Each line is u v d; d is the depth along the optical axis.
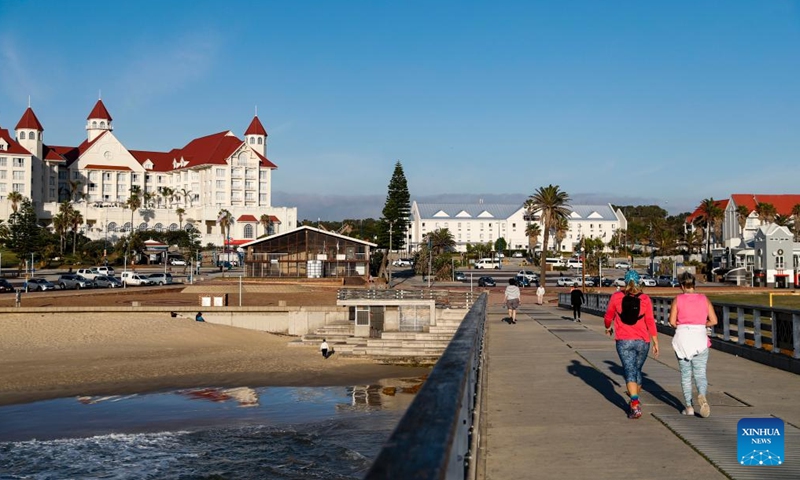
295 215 189.00
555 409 10.88
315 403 33.47
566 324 32.25
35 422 28.33
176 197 194.00
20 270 120.00
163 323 63.28
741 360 17.48
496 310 50.00
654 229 170.75
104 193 189.62
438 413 3.54
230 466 21.16
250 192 192.12
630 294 10.27
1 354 48.59
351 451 22.75
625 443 8.60
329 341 59.25
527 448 8.39
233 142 193.00
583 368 15.81
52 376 40.78
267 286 91.75
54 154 179.50
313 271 99.50
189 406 32.38
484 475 7.23
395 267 147.62
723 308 20.77
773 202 148.75
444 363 5.45
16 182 167.00
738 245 116.19
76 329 58.84
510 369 15.80
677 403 11.20
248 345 58.22
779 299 69.38
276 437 24.81
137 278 94.44
